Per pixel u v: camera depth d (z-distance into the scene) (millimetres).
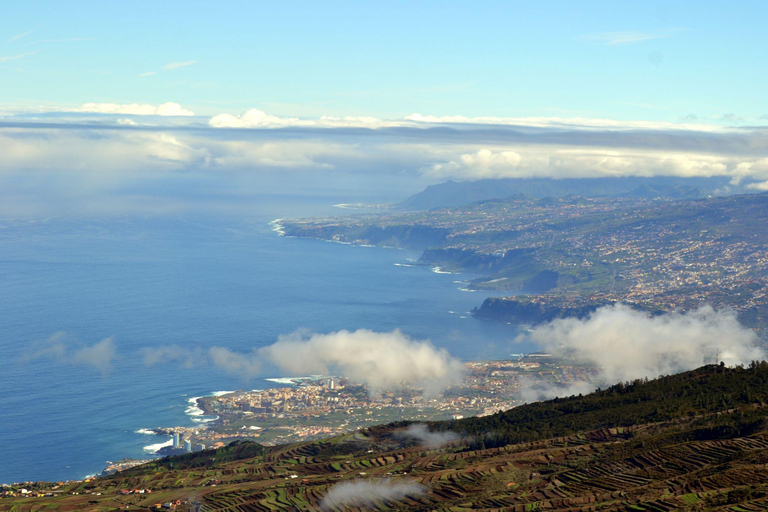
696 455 178250
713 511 139250
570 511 156000
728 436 189500
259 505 196125
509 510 164250
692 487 156500
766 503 139375
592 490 169125
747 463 165625
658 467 176750
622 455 189750
